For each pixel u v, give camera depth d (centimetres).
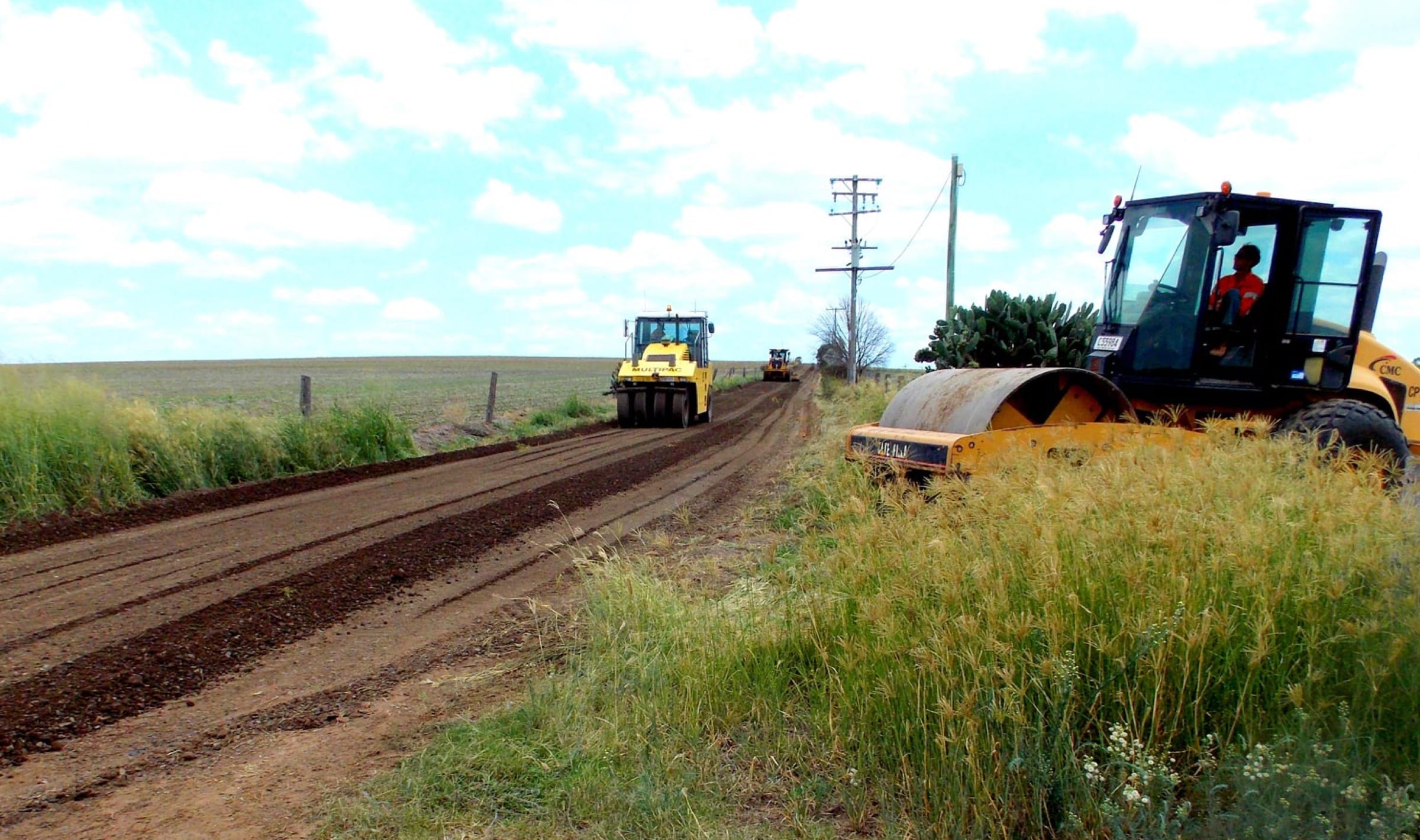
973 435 643
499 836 313
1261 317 759
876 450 710
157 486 1046
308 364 10619
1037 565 341
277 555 746
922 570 373
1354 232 755
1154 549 348
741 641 425
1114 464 427
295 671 493
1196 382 762
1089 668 324
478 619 588
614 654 448
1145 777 285
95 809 341
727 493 1128
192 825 328
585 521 926
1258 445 461
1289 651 316
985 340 1259
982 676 315
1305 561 333
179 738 405
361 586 658
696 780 342
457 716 420
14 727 412
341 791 350
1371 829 262
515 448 1703
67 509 924
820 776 345
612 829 315
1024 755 300
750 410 3172
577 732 377
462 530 859
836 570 425
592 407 2753
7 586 648
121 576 677
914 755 327
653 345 2431
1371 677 295
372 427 1445
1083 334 1230
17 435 924
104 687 461
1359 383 775
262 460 1223
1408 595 312
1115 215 842
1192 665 317
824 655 388
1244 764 284
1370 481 409
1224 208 741
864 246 3853
